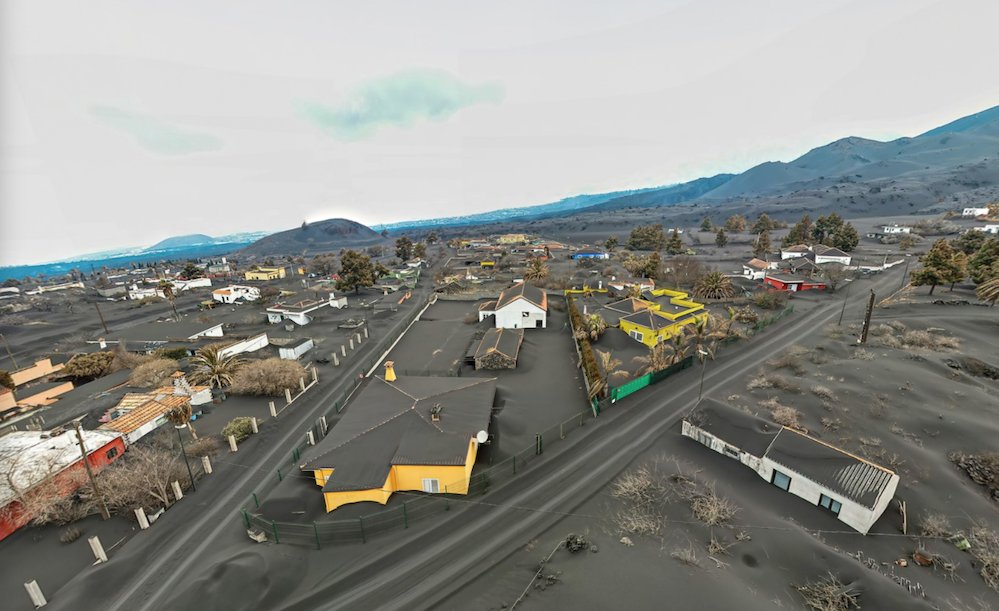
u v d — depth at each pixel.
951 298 71.12
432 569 24.73
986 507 26.94
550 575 23.45
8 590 24.45
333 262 187.38
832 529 26.02
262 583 23.73
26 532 28.73
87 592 23.78
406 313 87.44
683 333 60.50
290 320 83.88
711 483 30.50
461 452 31.34
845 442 34.09
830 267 93.12
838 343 55.50
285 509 29.81
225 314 96.38
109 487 29.86
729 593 21.47
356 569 24.97
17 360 73.69
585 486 31.28
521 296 70.62
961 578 22.44
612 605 21.30
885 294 79.94
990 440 32.81
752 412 39.38
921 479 29.67
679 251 152.12
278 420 43.66
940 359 47.50
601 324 64.06
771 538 25.19
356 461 31.06
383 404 37.75
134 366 58.94
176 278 150.75
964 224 157.75
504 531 27.34
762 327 64.38
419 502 30.19
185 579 24.67
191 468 35.31
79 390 51.50
